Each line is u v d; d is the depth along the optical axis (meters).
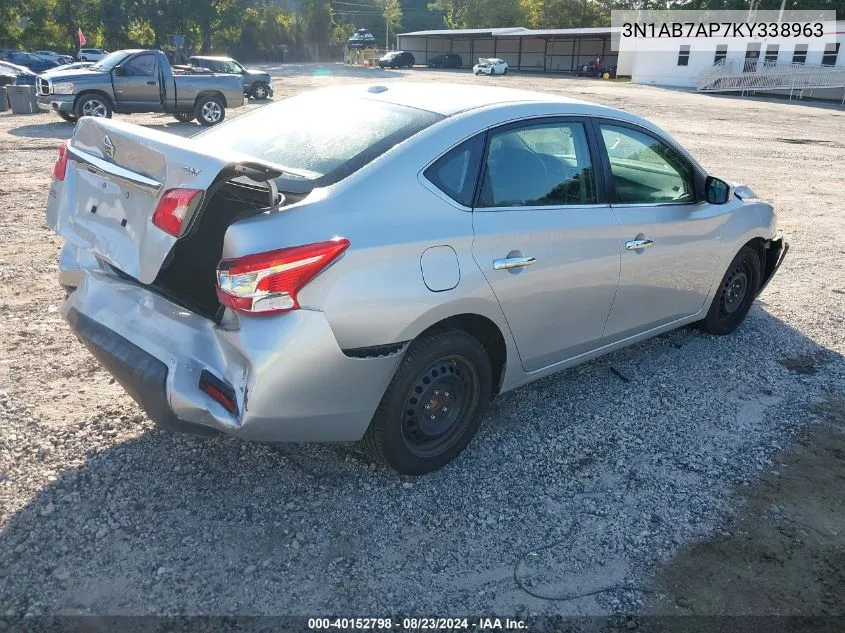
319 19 80.81
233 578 2.66
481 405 3.44
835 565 2.92
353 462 3.41
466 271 3.08
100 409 3.71
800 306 6.11
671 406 4.20
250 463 3.34
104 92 15.31
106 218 2.95
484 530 3.03
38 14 56.22
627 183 4.00
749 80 39.50
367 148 3.10
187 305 2.93
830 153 16.73
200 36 63.44
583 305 3.75
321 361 2.70
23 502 2.97
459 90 3.81
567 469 3.51
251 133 3.60
